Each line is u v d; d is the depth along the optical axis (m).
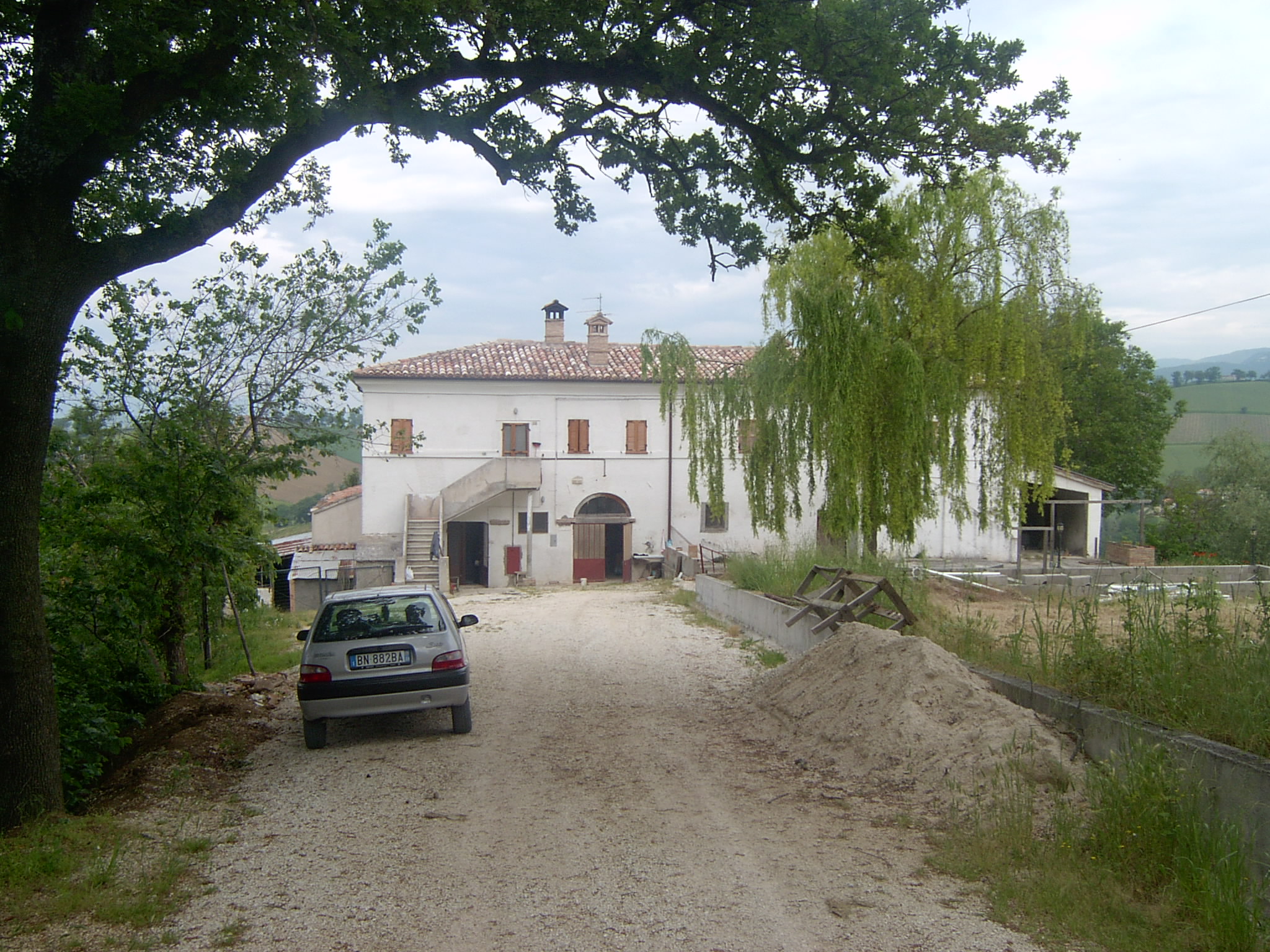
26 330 5.42
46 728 5.64
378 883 4.75
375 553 32.09
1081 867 4.80
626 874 4.88
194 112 7.55
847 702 7.91
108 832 5.46
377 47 7.81
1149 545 33.69
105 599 9.04
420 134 8.66
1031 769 6.00
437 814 6.02
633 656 13.54
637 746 7.97
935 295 19.22
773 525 20.80
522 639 16.06
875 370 17.64
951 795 6.05
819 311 17.42
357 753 7.90
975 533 33.84
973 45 8.98
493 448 35.28
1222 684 6.21
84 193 7.87
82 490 9.63
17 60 6.64
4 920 4.20
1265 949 3.88
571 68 8.82
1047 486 20.86
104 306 10.30
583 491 35.72
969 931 4.16
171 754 7.39
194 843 5.34
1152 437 42.50
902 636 8.45
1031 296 19.61
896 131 9.20
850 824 5.75
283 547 36.12
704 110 9.37
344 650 8.08
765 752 7.73
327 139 7.61
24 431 5.46
